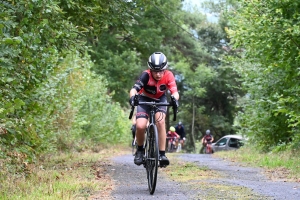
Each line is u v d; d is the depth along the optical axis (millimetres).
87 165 26328
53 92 23625
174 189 17969
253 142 43062
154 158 16812
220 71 99438
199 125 111062
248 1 29203
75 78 34969
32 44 18172
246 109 41875
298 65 29594
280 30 28125
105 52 70812
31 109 19828
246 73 37875
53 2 19828
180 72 101938
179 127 63062
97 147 46531
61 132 33562
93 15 27812
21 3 18594
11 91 17453
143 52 75875
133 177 22062
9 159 18156
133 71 74000
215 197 15984
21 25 18469
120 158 35250
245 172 24969
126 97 74125
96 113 44844
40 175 19625
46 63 19109
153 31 73062
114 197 16000
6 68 16578
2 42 15617
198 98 108125
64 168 24328
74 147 37812
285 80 31125
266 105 36500
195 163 30281
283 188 18422
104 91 50000
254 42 29484
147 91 17781
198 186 18562
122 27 31484
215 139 112500
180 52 104312
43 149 23328
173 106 17297
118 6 29406
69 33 22594
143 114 17656
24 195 15109
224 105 107000
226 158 36969
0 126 16094
